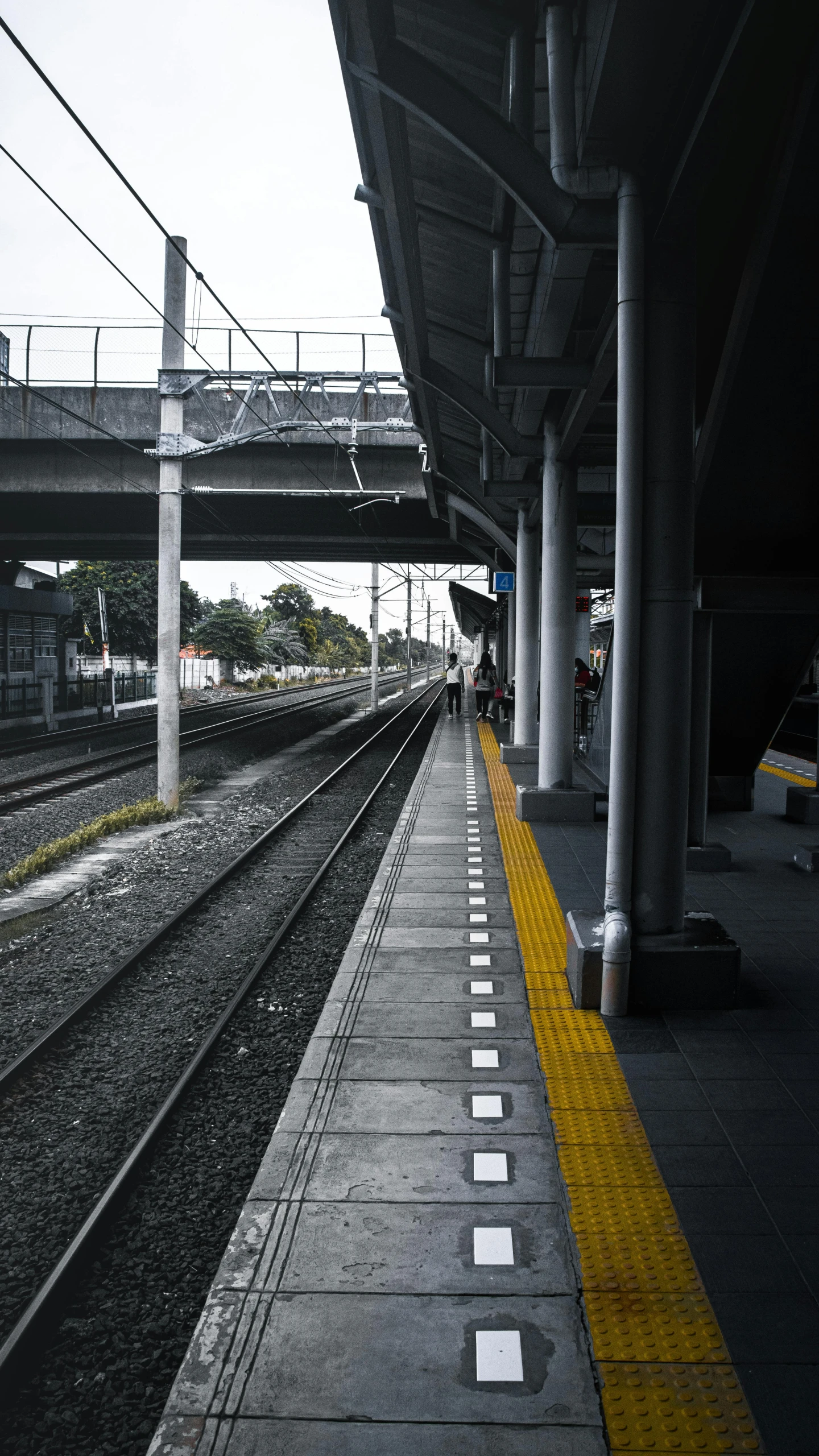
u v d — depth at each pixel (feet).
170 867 33.65
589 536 58.44
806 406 22.04
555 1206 11.69
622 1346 9.31
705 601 23.31
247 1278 10.38
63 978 22.33
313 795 50.31
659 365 17.20
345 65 15.58
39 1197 13.29
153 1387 9.75
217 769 63.62
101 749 77.05
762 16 14.46
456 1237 11.09
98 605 147.64
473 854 31.94
